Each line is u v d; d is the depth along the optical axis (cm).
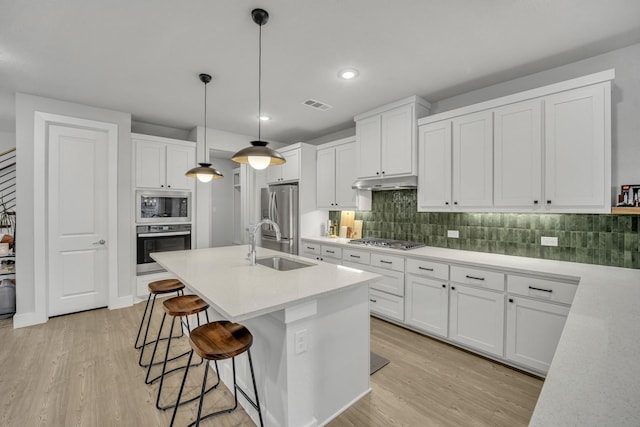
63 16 183
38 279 311
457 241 309
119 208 361
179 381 213
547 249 250
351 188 396
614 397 66
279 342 157
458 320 254
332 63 242
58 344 266
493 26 192
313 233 451
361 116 360
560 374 77
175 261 250
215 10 178
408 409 184
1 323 314
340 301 181
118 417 176
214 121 403
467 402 190
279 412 158
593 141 206
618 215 218
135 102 329
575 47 216
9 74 261
